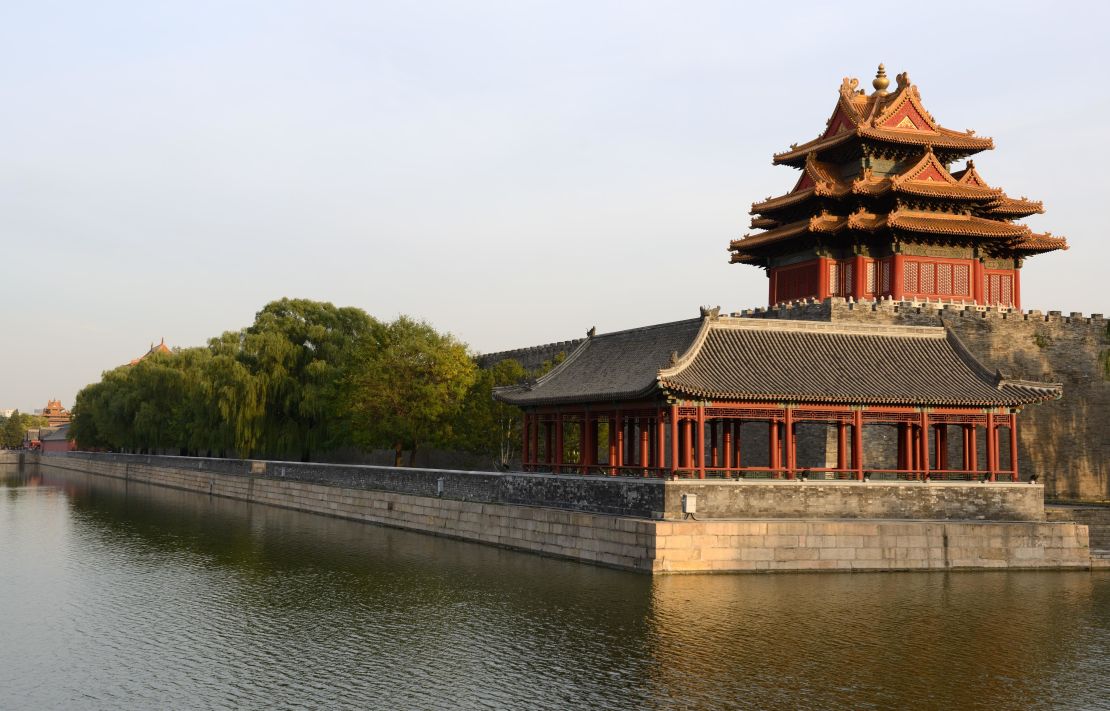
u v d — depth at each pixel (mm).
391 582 60969
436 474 84938
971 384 67625
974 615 50469
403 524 88188
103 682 41906
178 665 44219
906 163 94438
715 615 50156
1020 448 84250
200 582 62438
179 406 164000
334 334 129500
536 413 78562
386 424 105312
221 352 130875
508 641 46625
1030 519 66125
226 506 116562
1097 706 38000
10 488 155000
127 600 57281
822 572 59875
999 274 95938
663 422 63875
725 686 39906
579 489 67188
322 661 44469
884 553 60656
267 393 125562
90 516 104125
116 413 190500
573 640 46406
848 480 63500
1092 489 86250
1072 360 87062
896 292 87312
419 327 112438
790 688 39625
